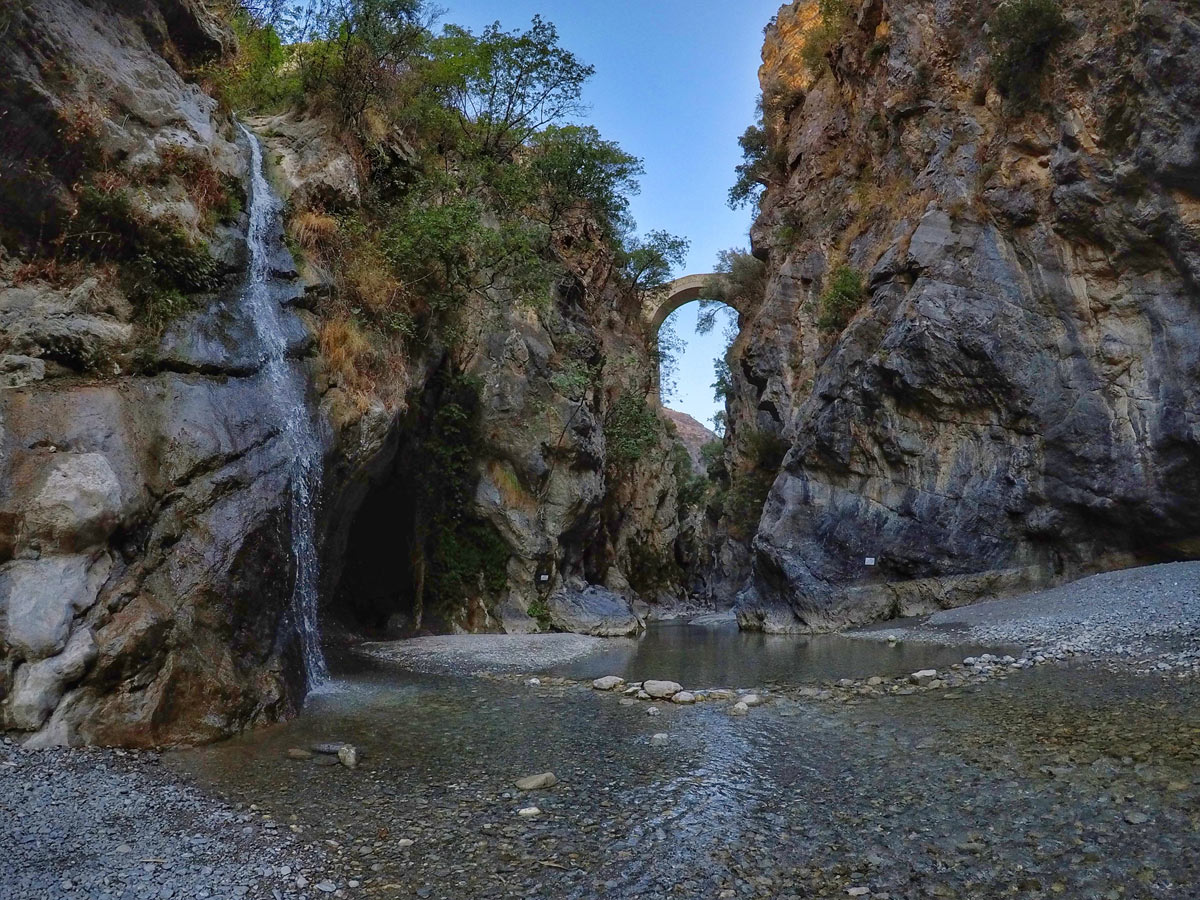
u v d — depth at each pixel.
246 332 14.26
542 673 16.53
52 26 12.47
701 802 7.66
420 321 23.06
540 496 29.33
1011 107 25.56
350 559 23.11
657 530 49.28
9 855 6.10
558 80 33.50
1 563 9.15
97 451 10.13
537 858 6.35
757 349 41.16
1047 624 17.47
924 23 30.92
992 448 24.03
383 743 10.07
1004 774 7.97
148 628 9.65
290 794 7.94
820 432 27.62
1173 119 20.28
